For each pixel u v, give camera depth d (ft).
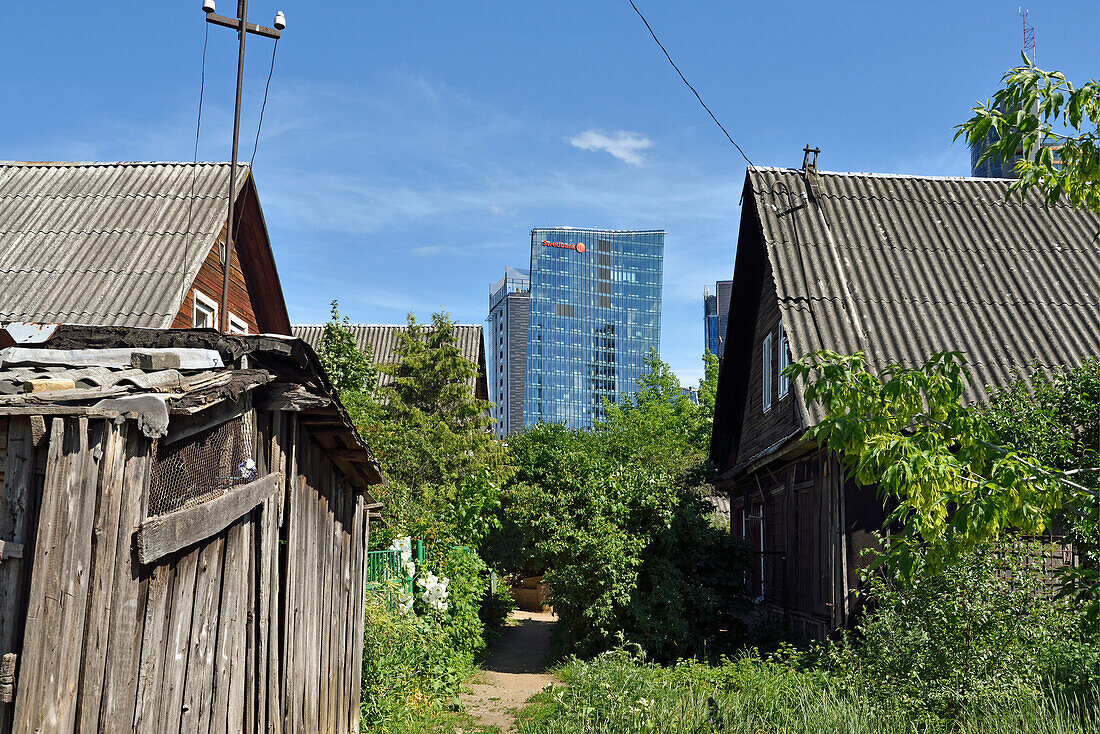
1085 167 15.52
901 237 48.21
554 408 594.65
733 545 45.52
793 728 22.88
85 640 9.93
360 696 27.43
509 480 74.23
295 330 109.29
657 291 630.33
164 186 50.03
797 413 40.96
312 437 20.80
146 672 11.69
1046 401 32.27
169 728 12.44
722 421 61.00
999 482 14.60
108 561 10.32
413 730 27.81
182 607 12.96
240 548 15.42
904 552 16.06
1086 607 17.93
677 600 41.37
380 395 74.13
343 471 24.40
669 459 95.66
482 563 47.03
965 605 24.44
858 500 36.55
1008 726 20.81
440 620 37.76
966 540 14.34
